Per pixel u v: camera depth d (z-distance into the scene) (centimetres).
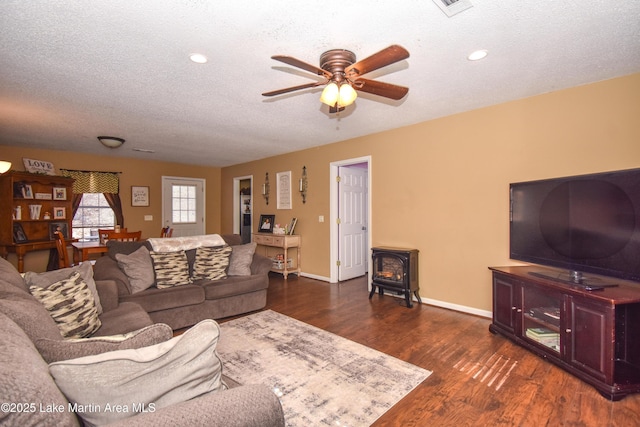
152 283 321
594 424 174
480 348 270
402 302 408
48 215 532
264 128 432
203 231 772
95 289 239
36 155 561
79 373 84
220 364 106
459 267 370
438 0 171
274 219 633
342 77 221
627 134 264
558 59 239
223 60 239
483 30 201
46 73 259
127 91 299
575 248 245
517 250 299
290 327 320
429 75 267
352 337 294
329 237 529
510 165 329
